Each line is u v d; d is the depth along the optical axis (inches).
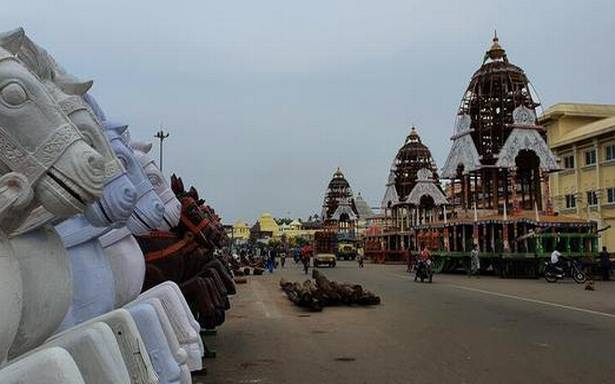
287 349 419.5
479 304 701.9
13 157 114.2
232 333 499.2
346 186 3058.6
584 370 340.5
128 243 224.4
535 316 586.9
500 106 1462.8
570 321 549.0
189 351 223.0
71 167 116.1
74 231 180.7
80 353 129.3
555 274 1099.3
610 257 1334.9
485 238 1296.8
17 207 114.2
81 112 154.0
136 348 155.2
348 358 383.9
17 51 126.6
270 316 619.5
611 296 795.4
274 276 1401.3
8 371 106.5
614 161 1624.0
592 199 1708.9
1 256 109.4
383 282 1094.4
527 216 1279.5
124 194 184.9
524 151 1428.4
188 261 367.6
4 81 113.8
